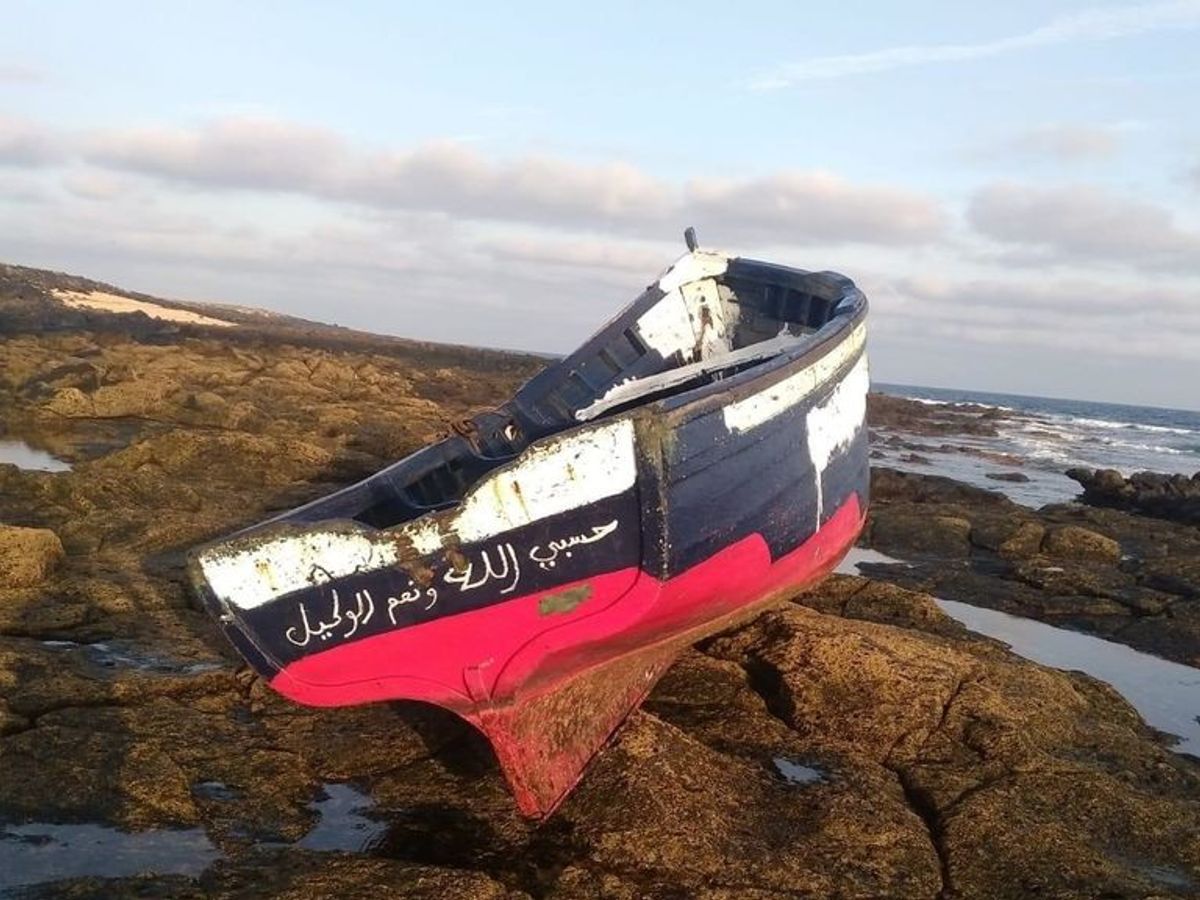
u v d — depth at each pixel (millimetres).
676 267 10320
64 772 5887
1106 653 11406
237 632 5723
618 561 5582
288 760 6367
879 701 7207
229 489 15766
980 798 6070
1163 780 6898
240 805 5820
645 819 5566
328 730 6875
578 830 5609
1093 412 110188
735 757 6555
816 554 7832
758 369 6398
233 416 25000
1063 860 5488
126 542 11461
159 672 7598
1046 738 7164
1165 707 9500
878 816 5852
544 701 5852
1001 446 48250
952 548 16547
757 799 6035
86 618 8828
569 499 5379
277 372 36188
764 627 8125
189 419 25953
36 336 39719
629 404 8891
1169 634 12047
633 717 6500
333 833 5625
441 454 8094
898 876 5340
